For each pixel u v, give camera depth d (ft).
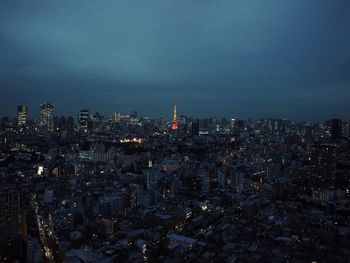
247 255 606.96
